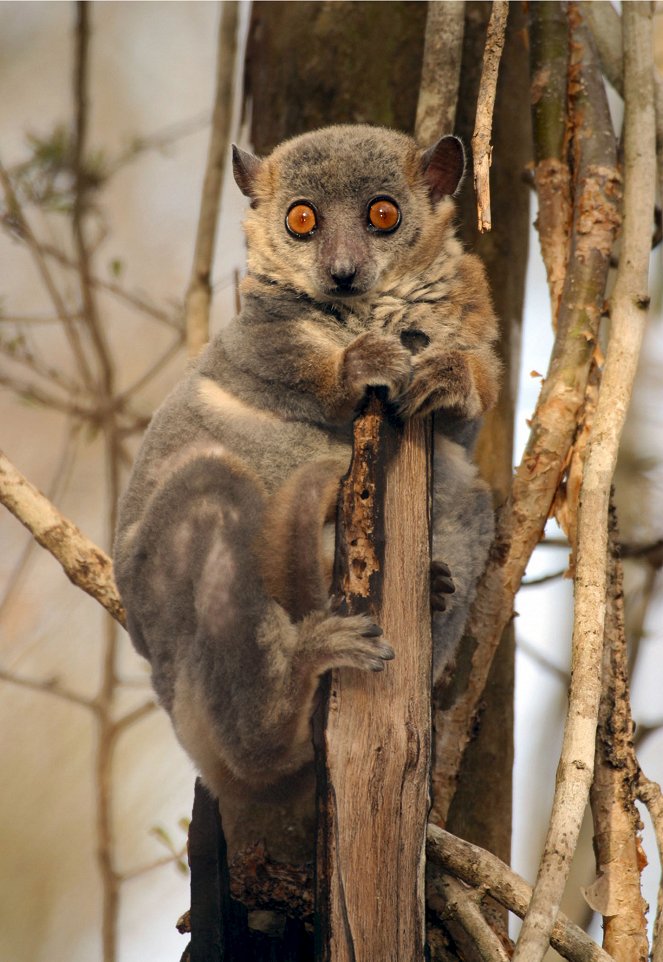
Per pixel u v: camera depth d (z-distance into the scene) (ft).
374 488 25.80
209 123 48.16
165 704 29.14
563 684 41.83
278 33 40.55
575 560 30.07
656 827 27.73
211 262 41.16
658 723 39.19
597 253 33.40
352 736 24.47
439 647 29.89
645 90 33.96
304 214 32.71
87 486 54.70
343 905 23.31
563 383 31.94
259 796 28.48
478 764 35.19
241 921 26.81
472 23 39.32
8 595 40.93
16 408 54.65
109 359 42.88
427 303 32.37
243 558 27.58
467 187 38.24
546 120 35.65
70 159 43.19
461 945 28.17
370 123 38.65
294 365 29.68
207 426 30.14
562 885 22.41
